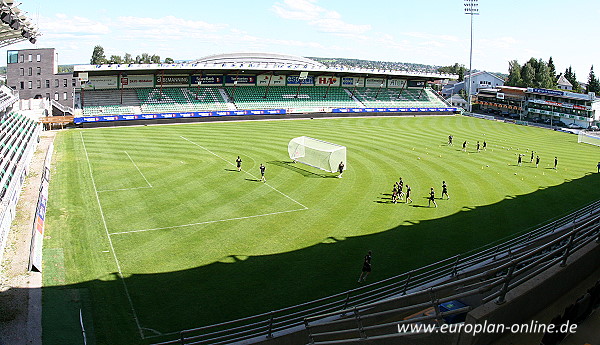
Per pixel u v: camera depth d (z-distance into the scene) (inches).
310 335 586.9
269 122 3427.7
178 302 831.7
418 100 4512.8
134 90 3462.1
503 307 327.0
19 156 1705.2
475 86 5787.4
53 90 4045.3
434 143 2635.3
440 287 377.4
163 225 1215.6
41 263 965.2
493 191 1635.1
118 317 776.9
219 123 3299.7
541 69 6195.9
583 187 1733.5
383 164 2025.1
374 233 1190.9
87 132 2765.7
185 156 2066.9
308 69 3767.2
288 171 1846.7
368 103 4202.8
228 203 1413.6
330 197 1507.1
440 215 1348.4
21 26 1509.6
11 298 812.6
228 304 828.6
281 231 1193.4
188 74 3641.7
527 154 2402.8
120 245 1078.4
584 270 418.0
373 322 719.1
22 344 679.7
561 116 4151.1
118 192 1497.3
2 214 1074.1
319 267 984.3
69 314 775.7
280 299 849.5
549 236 983.6
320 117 3838.6
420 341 447.5
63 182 1600.6
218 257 1026.1
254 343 668.1
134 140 2471.7
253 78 3922.2
